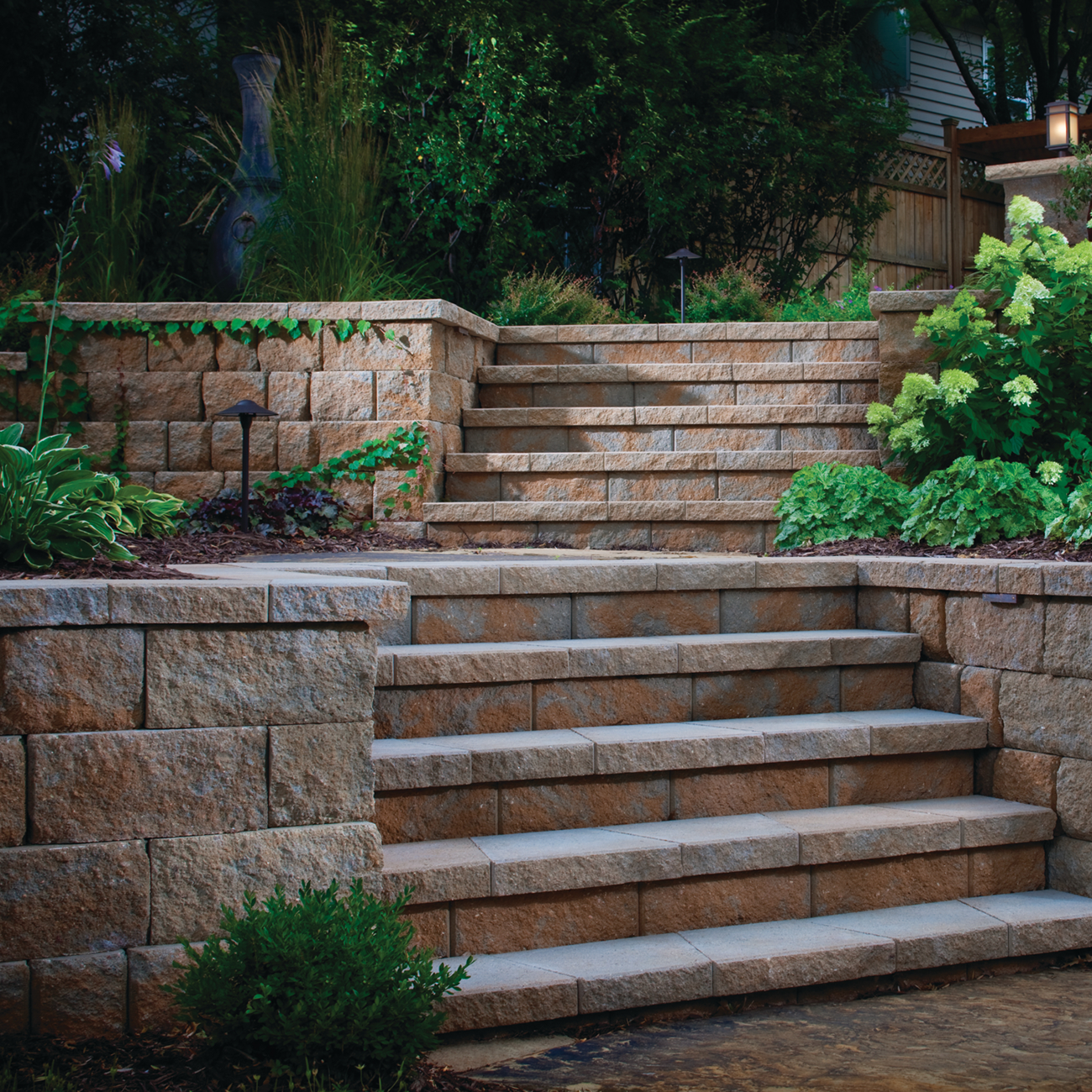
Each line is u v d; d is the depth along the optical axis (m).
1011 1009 3.17
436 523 6.21
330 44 8.25
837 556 5.22
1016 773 4.03
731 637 4.35
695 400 7.07
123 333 6.36
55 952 2.59
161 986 2.56
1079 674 3.78
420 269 8.79
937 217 13.99
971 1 16.97
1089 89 17.66
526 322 8.09
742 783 3.79
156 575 3.43
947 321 5.98
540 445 6.82
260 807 2.79
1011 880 3.84
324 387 6.35
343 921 2.60
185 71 9.53
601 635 4.40
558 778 3.54
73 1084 2.41
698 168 10.47
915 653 4.42
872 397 6.97
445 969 2.61
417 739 3.66
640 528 6.18
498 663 3.79
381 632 4.08
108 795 2.64
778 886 3.51
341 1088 2.38
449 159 8.48
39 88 8.55
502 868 3.15
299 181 6.89
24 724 2.57
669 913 3.37
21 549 3.35
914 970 3.35
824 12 13.55
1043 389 5.87
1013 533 5.17
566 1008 2.96
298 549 5.74
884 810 3.86
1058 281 5.92
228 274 7.23
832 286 12.66
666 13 10.80
